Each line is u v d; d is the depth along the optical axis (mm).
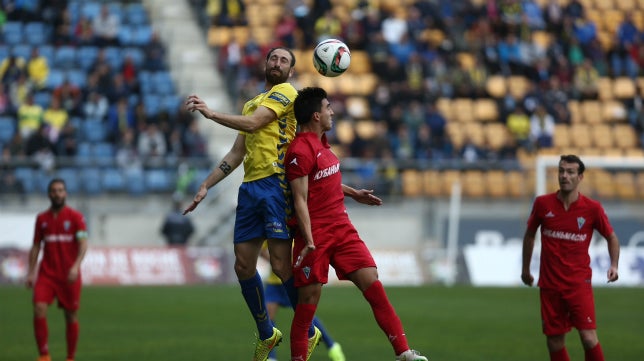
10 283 52875
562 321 20688
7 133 60688
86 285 52656
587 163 55188
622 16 81062
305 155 18734
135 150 59531
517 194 60344
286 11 71938
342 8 75438
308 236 18531
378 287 19141
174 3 73125
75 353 27078
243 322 35219
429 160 61688
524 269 21609
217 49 70625
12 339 30344
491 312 39438
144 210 57812
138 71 66312
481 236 59188
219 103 66062
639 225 58719
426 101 66625
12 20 69000
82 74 65938
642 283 56188
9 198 55844
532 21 76312
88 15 70812
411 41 70938
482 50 72688
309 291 19000
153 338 30562
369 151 61375
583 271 20562
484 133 67562
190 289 50062
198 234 58281
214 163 58906
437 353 27328
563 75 72500
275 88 19469
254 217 19422
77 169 57406
